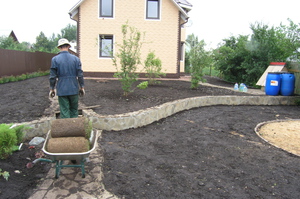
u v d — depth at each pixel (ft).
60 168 12.19
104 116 19.07
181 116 24.86
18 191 10.32
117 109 21.94
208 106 30.73
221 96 31.99
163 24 51.67
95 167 12.80
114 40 51.01
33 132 16.74
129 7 50.57
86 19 50.26
